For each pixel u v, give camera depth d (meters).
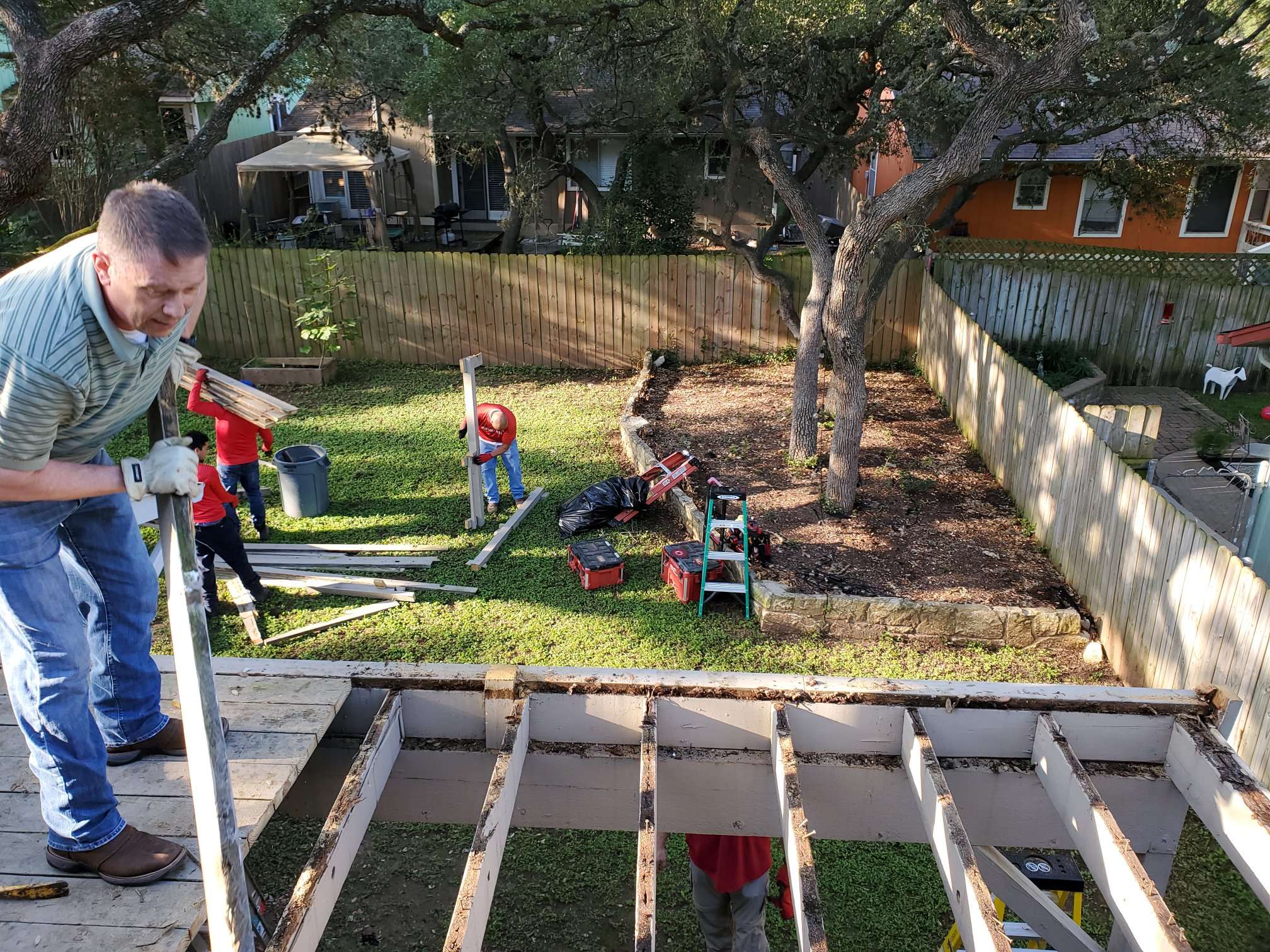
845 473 9.98
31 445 1.94
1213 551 6.36
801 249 17.58
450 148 18.61
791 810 2.96
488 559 9.41
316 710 3.20
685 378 15.17
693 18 10.16
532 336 15.88
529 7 11.29
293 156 19.84
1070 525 8.80
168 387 2.25
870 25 10.30
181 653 1.87
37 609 2.21
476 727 3.55
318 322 15.56
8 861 2.48
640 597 8.84
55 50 7.22
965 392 12.50
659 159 17.25
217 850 1.89
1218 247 19.97
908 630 8.18
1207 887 5.86
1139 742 3.55
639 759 3.40
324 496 10.44
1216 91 10.88
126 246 1.78
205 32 14.55
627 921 5.70
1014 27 10.52
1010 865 4.20
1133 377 15.94
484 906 2.64
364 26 15.34
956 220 19.97
